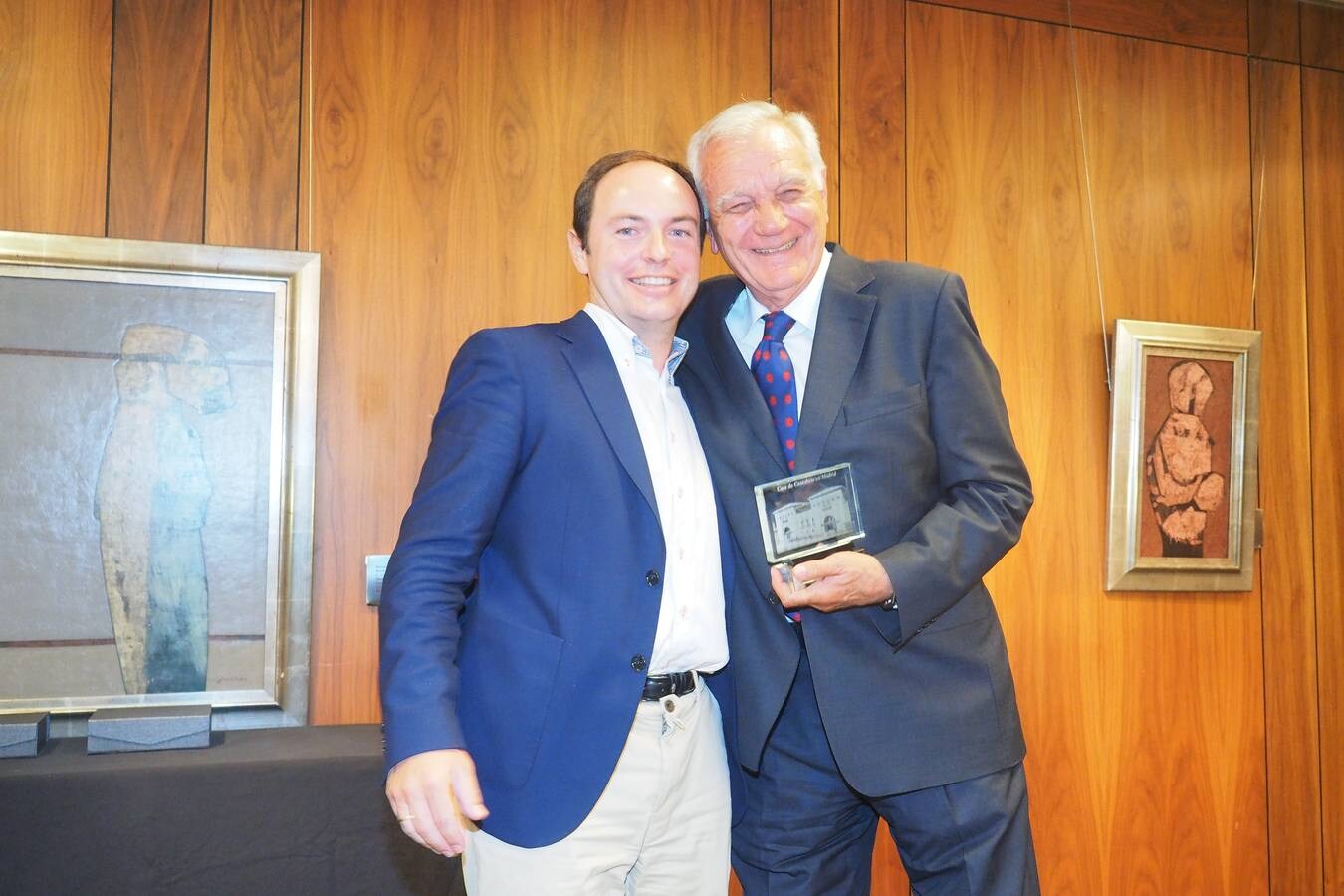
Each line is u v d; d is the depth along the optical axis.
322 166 2.95
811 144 1.91
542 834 1.49
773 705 1.80
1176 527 3.61
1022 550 3.49
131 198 2.82
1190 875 3.59
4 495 2.66
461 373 1.60
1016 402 3.51
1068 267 3.61
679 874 1.65
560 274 3.11
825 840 2.02
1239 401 3.69
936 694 1.82
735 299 2.06
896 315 1.89
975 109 3.55
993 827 1.82
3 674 2.63
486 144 3.08
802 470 1.79
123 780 2.21
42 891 2.15
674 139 3.23
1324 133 3.94
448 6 3.07
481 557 1.62
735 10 3.32
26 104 2.76
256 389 2.83
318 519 2.90
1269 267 3.85
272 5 2.94
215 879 2.23
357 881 2.31
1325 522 3.87
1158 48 3.78
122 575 2.72
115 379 2.74
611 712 1.52
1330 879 3.75
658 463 1.69
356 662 2.90
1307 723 3.78
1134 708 3.57
